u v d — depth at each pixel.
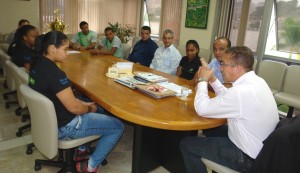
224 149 1.44
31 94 1.48
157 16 6.23
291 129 1.14
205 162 1.53
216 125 1.45
